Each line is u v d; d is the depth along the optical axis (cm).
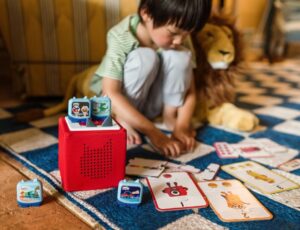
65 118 80
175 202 72
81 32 140
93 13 138
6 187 78
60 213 69
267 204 73
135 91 107
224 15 128
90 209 69
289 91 182
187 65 108
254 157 98
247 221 67
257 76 219
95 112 77
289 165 93
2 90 168
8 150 97
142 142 107
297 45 306
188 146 101
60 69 144
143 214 68
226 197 75
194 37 122
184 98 117
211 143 109
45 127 117
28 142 104
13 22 135
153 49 107
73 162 74
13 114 131
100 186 77
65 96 138
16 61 142
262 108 149
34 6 134
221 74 125
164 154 98
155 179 81
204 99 127
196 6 89
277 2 265
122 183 69
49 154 95
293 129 124
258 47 273
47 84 146
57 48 141
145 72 103
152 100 119
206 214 69
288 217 69
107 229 63
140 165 90
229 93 129
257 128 124
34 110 128
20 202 70
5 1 132
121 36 104
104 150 75
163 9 90
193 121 131
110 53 104
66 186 75
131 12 140
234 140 112
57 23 138
